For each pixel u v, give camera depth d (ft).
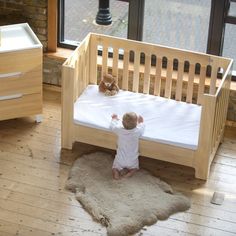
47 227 21.12
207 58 24.45
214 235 21.13
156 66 25.29
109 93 25.25
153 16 26.11
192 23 25.75
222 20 25.13
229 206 22.26
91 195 22.20
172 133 23.40
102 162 23.66
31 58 24.34
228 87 24.34
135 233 21.01
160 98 25.41
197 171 23.25
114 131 23.15
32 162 23.76
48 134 25.17
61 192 22.48
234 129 25.94
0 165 23.54
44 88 27.66
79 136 24.12
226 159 24.35
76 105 24.54
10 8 27.02
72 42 27.61
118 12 26.43
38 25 27.02
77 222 21.33
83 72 25.31
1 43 24.34
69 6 26.96
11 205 21.85
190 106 25.02
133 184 22.74
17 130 25.27
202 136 22.61
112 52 26.96
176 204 22.00
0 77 24.27
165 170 23.66
